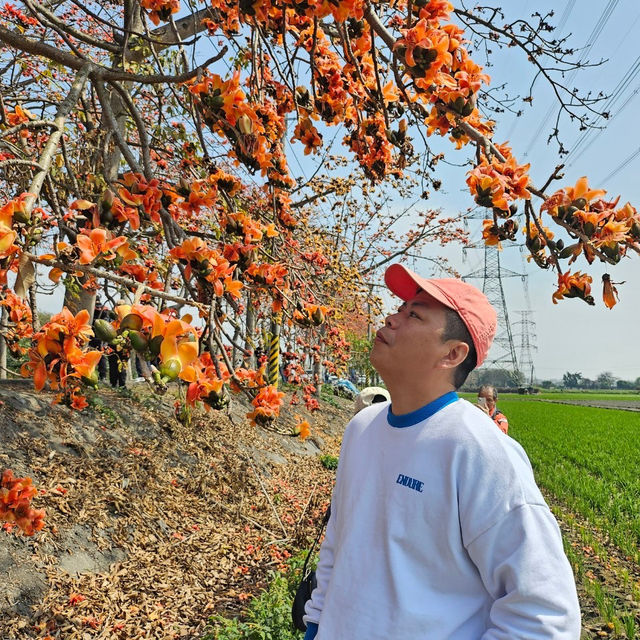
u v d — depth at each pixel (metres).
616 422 28.05
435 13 1.71
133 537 5.43
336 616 1.27
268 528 6.74
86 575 4.61
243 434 9.47
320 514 7.56
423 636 1.17
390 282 1.47
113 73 2.39
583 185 1.61
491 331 1.38
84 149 4.14
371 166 2.65
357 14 1.76
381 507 1.28
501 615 1.12
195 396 1.66
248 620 4.41
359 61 2.50
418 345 1.33
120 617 4.28
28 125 1.78
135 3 3.08
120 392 8.32
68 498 5.38
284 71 2.90
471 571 1.20
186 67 3.20
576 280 1.65
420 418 1.30
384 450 1.34
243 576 5.41
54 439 6.15
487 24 3.05
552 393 97.62
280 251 3.24
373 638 1.20
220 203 2.91
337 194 7.34
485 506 1.16
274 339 5.23
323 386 19.77
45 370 1.29
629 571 5.95
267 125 2.31
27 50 2.47
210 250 1.80
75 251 1.43
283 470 9.19
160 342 1.27
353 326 14.23
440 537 1.20
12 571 4.21
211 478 7.33
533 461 13.82
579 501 8.80
